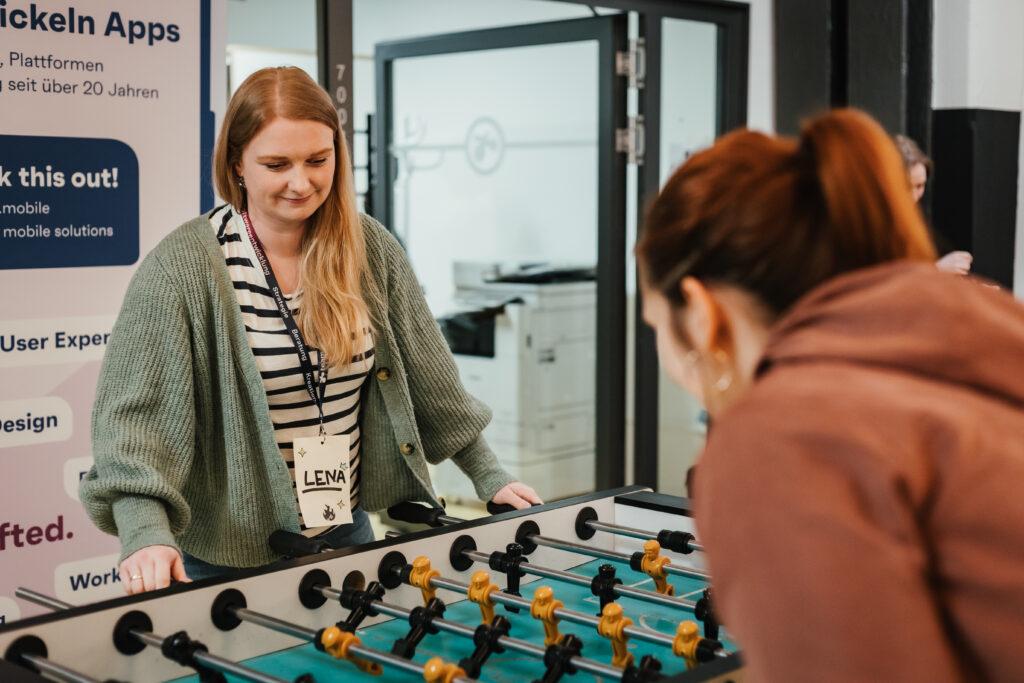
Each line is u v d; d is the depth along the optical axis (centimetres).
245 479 188
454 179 496
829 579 76
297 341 190
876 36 426
